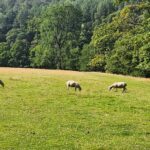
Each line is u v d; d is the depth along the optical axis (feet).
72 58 405.80
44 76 217.15
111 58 319.68
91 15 597.93
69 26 412.98
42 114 107.86
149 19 220.43
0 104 120.67
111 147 77.92
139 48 266.77
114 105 127.54
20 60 471.62
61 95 143.95
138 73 300.20
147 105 130.21
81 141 81.76
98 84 188.14
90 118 105.50
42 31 415.44
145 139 85.56
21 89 156.56
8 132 86.48
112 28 344.08
